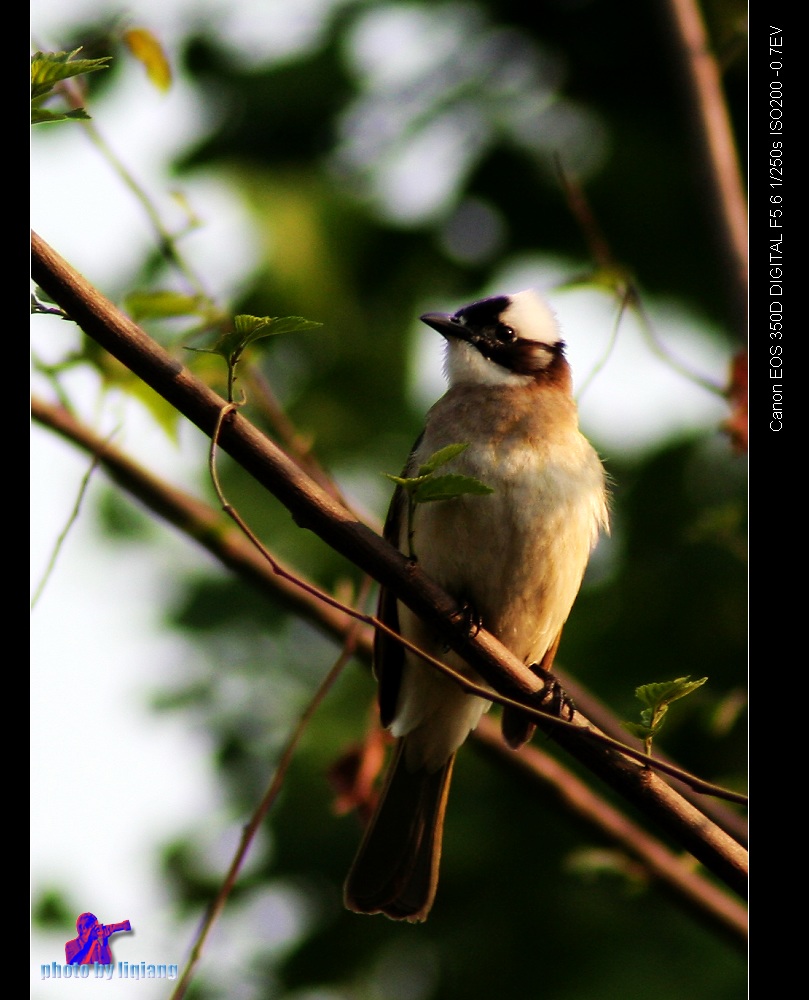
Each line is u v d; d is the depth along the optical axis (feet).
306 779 36.40
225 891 23.21
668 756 34.45
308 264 40.70
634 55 41.91
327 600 19.19
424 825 29.48
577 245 41.91
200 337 31.42
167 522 28.12
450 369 32.58
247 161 41.45
